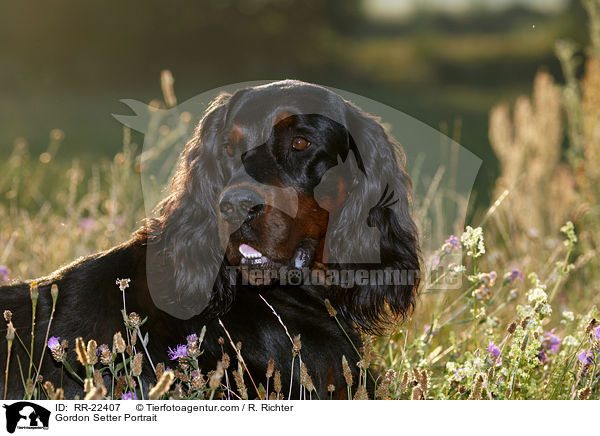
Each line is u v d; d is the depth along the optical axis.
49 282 4.23
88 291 4.14
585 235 6.82
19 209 8.41
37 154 16.02
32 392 3.75
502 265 6.21
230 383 4.14
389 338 4.80
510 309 5.66
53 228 7.45
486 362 3.88
